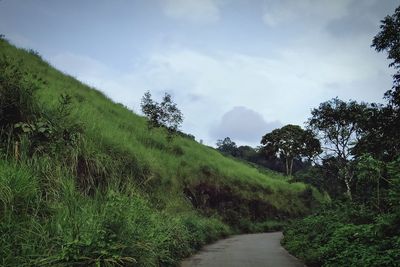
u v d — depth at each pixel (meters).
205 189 27.06
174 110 26.50
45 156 8.59
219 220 26.09
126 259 6.20
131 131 23.11
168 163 22.39
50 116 9.97
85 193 9.50
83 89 27.80
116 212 7.01
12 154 8.14
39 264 5.15
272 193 42.41
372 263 7.11
